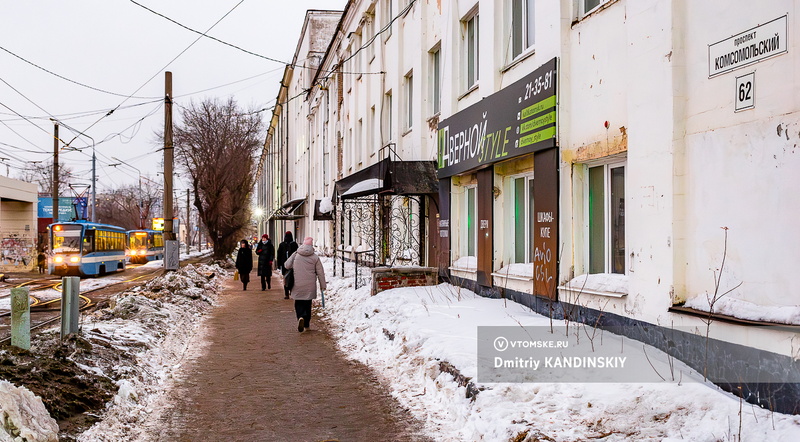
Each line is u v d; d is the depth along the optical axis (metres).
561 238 8.14
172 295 14.48
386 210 17.67
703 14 5.50
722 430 4.04
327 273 22.30
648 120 6.22
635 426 4.41
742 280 4.99
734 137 5.09
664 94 5.95
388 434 5.35
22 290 6.78
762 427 3.98
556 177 8.17
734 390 4.91
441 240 13.34
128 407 6.01
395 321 9.48
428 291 11.80
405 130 17.30
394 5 18.16
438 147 13.34
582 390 5.23
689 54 5.69
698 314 5.32
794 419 4.01
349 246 24.91
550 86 8.25
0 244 37.88
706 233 5.44
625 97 6.89
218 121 38.25
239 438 5.28
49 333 8.41
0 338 10.45
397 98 17.48
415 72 15.66
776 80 4.64
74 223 30.62
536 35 8.91
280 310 14.47
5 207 39.44
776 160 4.64
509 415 5.02
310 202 40.88
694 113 5.62
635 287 6.48
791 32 4.49
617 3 7.07
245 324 12.15
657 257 6.07
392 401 6.38
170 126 22.72
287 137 56.06
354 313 11.91
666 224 5.92
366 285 15.13
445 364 6.56
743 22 4.99
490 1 10.77
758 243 4.82
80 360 6.71
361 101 23.33
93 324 9.41
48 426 4.63
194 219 108.19
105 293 20.59
